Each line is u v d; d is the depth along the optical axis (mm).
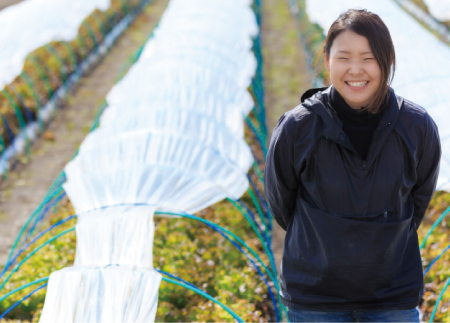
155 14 21266
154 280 3426
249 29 12148
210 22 11297
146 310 3260
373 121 2467
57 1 13711
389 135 2465
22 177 8891
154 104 7035
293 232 2703
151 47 9461
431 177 2619
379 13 10664
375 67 2375
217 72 8375
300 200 2633
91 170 5664
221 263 5965
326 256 2541
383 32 2377
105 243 4098
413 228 2705
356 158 2473
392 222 2502
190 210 4953
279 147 2547
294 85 13273
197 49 9203
